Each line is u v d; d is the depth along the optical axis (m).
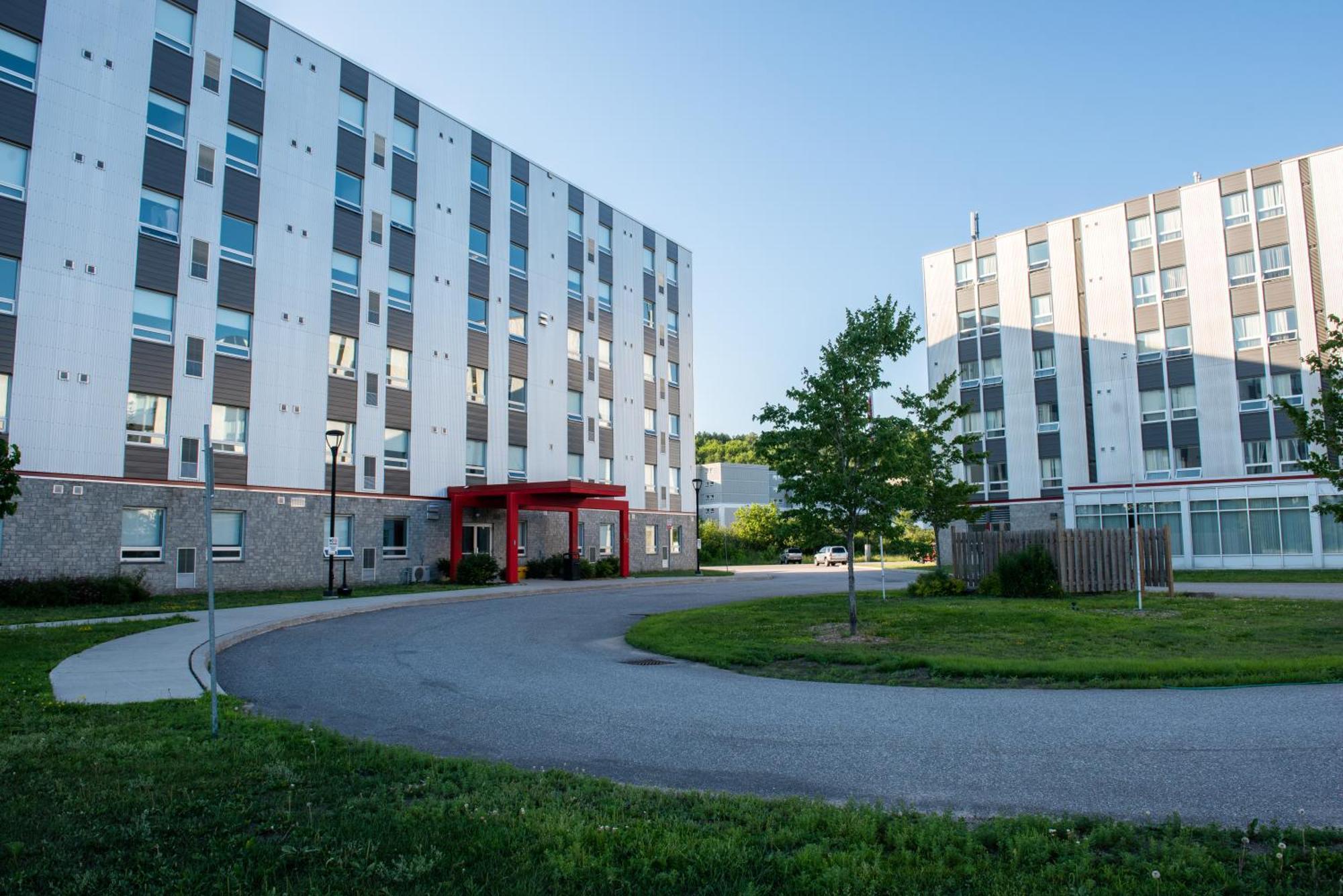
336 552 28.92
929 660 12.36
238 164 27.77
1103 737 7.92
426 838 5.05
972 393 48.28
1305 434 16.47
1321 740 7.54
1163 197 42.69
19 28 22.94
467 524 35.28
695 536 49.50
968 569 25.33
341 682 11.83
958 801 6.16
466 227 35.84
